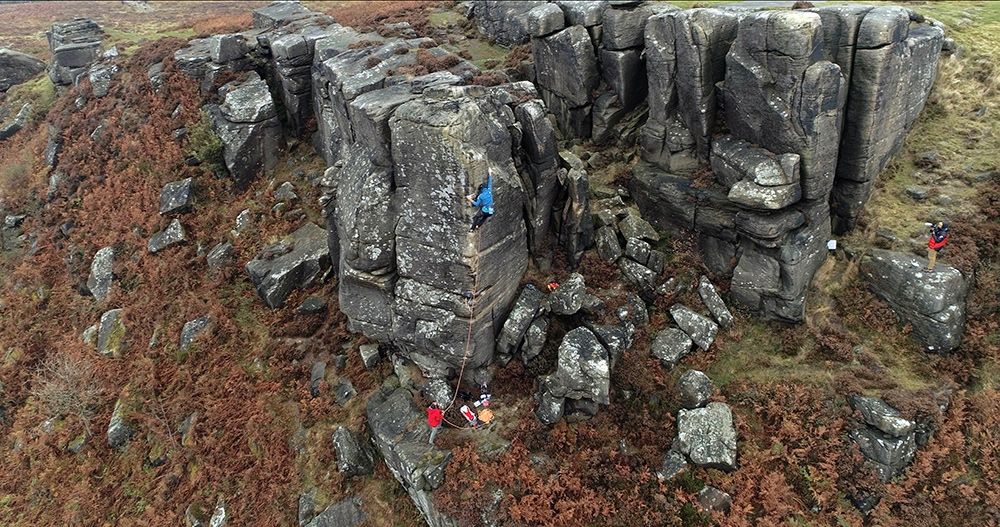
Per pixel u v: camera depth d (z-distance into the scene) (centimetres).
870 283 1627
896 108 1633
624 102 1994
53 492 1784
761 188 1502
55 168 2892
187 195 2388
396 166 1395
